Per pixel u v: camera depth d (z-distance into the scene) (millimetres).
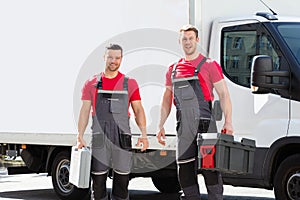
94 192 9781
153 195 14570
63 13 12969
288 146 10594
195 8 11156
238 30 11039
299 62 10461
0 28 14117
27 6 13648
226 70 11094
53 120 13156
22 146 14312
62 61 12961
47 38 13258
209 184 9422
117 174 9703
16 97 13867
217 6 11383
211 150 9047
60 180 13586
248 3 11703
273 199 13508
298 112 10344
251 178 10836
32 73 13539
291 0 12055
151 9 11547
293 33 10734
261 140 10664
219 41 11188
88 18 12500
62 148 13594
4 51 14062
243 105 10875
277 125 10516
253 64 10453
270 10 11578
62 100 12969
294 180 10391
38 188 16156
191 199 9523
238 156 9195
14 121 13930
